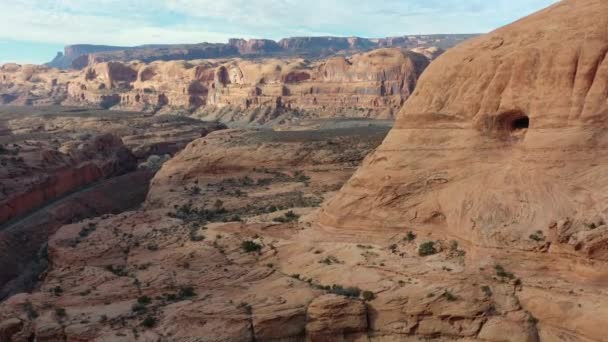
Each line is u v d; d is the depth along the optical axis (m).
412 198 35.03
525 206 30.16
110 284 33.34
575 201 28.70
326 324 28.62
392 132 37.44
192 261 35.88
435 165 34.91
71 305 31.48
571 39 31.05
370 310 28.98
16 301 31.58
